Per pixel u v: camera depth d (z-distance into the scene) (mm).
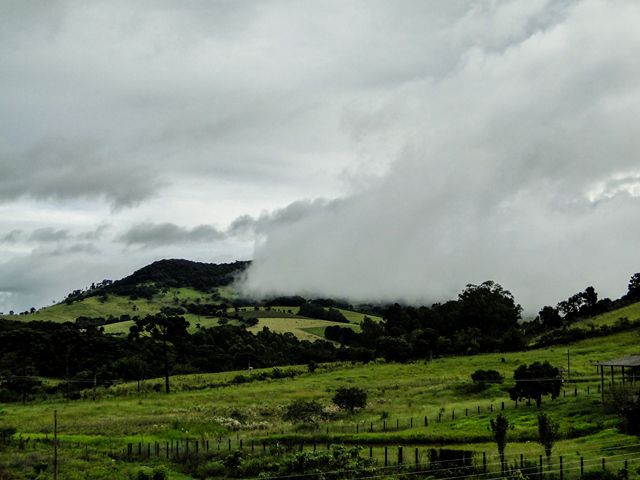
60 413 87312
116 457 56719
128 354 157000
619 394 63719
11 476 47625
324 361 177250
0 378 126750
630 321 148625
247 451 57031
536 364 79188
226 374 143500
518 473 42875
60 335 150750
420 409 79312
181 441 63844
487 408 75938
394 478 45625
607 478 41438
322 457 50688
